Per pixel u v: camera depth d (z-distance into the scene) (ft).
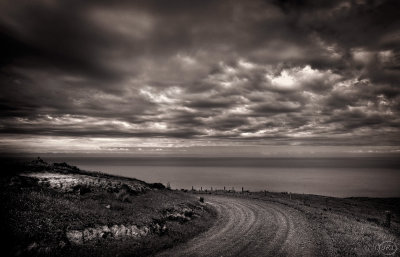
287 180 648.38
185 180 617.62
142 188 94.68
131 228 56.08
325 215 93.15
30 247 38.47
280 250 53.01
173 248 53.78
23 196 53.78
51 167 84.69
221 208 111.04
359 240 58.95
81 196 66.59
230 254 50.49
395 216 124.26
